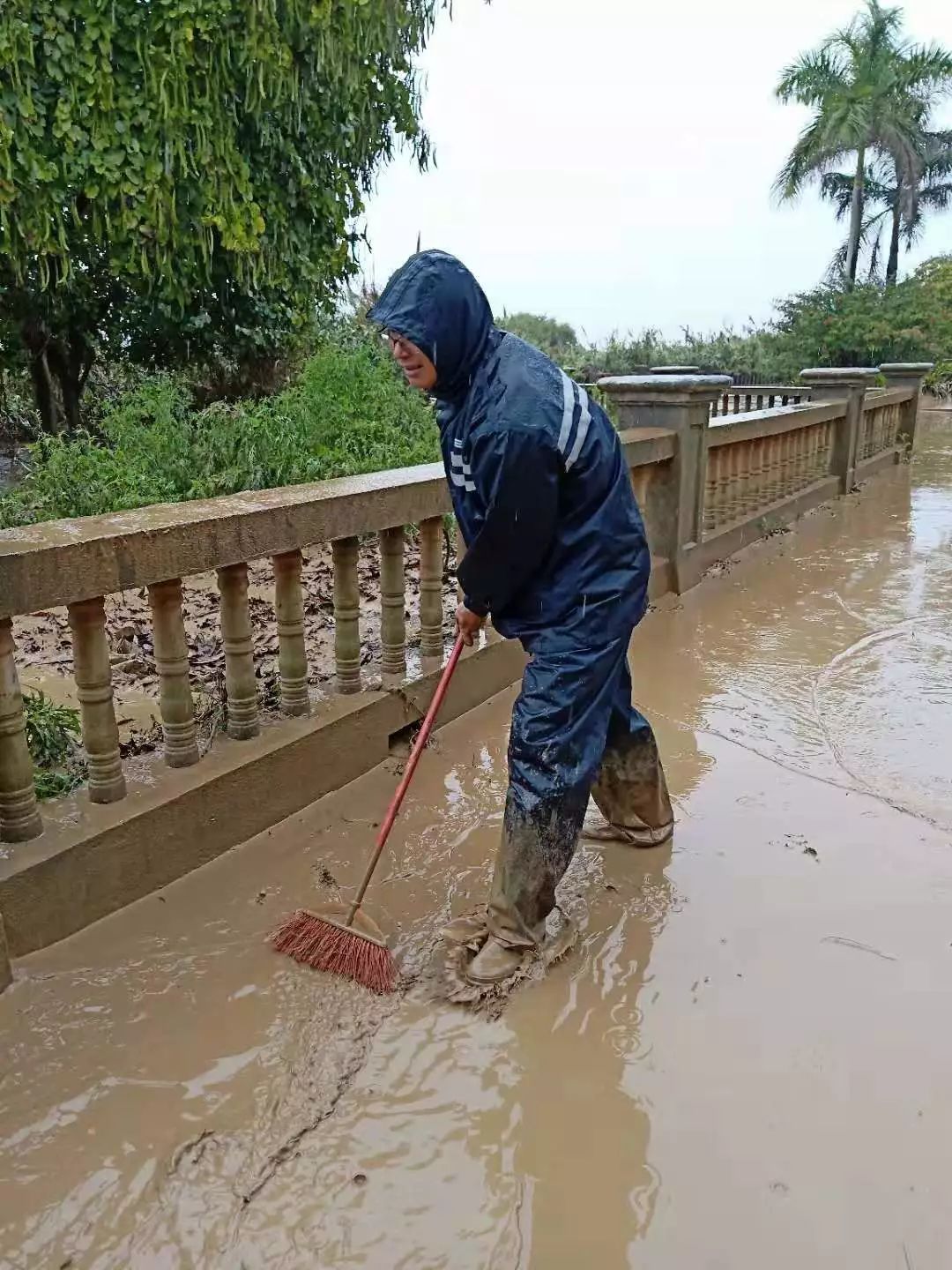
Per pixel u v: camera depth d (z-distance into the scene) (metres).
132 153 8.64
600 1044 2.27
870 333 25.41
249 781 3.12
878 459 11.53
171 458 7.78
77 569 2.51
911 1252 1.74
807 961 2.57
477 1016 2.37
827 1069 2.19
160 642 2.91
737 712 4.28
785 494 8.64
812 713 4.27
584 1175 1.91
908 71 27.45
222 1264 1.72
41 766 3.04
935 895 2.88
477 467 2.26
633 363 22.16
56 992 2.42
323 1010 2.38
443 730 4.04
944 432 17.48
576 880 2.96
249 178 9.79
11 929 2.47
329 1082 2.15
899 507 9.25
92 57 8.24
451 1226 1.80
